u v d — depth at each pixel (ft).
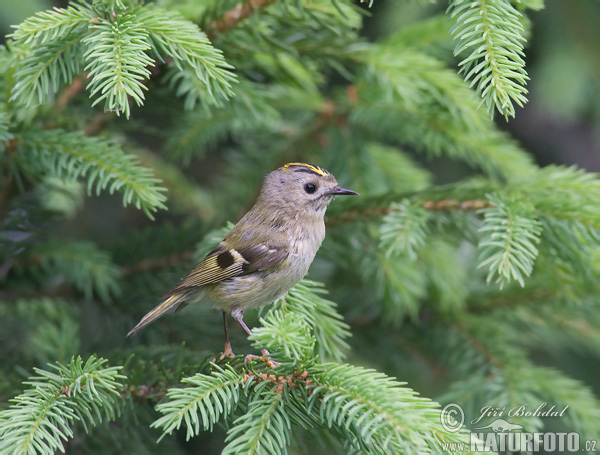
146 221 12.05
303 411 11.35
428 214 11.53
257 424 11.33
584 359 11.94
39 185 11.58
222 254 11.53
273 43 11.49
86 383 11.34
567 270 11.51
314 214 11.56
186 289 11.53
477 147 11.65
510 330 11.71
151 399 11.44
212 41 11.49
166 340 11.59
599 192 11.50
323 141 11.75
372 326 11.72
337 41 11.53
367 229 11.59
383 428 11.30
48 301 11.65
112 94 11.32
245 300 11.53
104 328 11.63
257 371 11.39
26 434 11.31
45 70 11.39
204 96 11.47
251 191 11.78
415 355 11.72
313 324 11.48
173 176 11.88
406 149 12.05
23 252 11.59
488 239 11.45
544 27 11.92
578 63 11.91
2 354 11.53
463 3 11.34
